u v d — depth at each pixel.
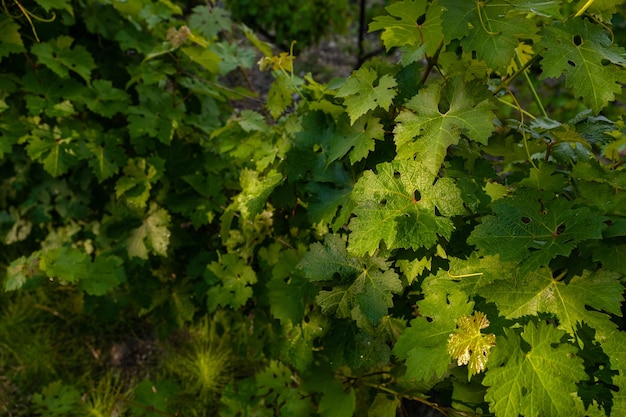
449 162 0.97
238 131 1.41
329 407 1.20
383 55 3.21
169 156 1.59
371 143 0.96
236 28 3.14
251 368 1.69
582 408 0.78
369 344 1.04
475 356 0.79
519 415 0.82
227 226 1.24
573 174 0.97
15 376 1.68
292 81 1.23
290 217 1.28
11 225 1.77
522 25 0.84
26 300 1.80
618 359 0.78
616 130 1.02
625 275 0.79
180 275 1.64
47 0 1.47
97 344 1.79
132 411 1.52
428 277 0.91
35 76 1.51
